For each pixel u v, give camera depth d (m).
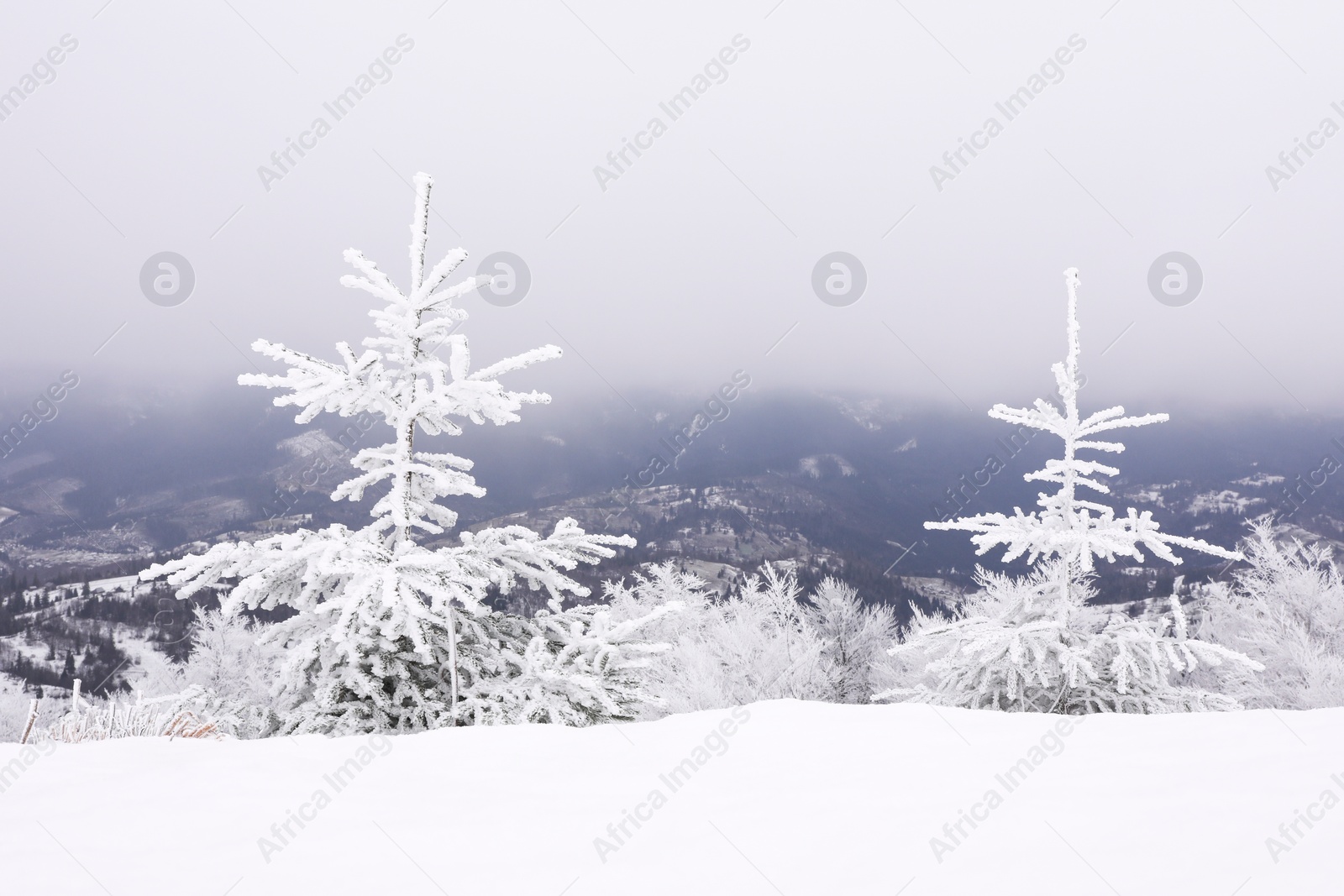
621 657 7.33
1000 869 1.84
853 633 26.52
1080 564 8.99
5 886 2.05
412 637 6.54
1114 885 1.70
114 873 2.12
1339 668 16.66
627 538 7.86
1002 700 9.74
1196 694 9.01
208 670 19.73
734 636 22.25
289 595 7.09
